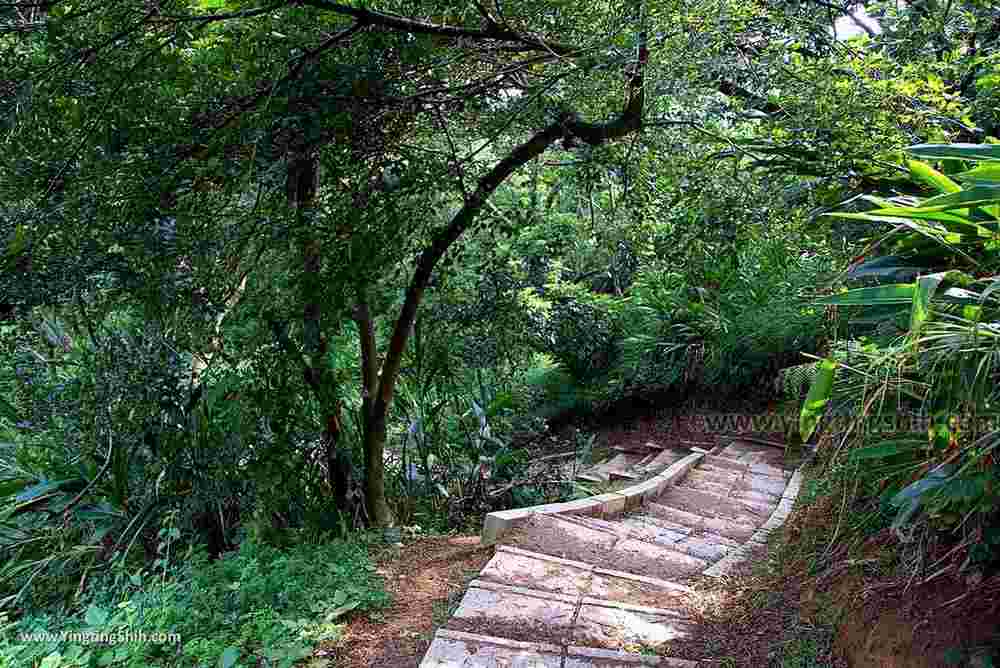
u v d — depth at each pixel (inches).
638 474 275.3
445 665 110.0
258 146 128.8
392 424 243.9
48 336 201.9
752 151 142.1
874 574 108.6
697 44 124.0
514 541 168.7
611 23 125.0
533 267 282.7
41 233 123.3
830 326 111.1
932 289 70.4
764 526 192.5
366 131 145.6
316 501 194.4
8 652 121.8
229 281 151.6
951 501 85.3
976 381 78.5
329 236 147.4
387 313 217.5
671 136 162.4
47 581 177.3
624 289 398.0
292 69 128.5
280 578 137.3
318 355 176.9
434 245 179.9
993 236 82.0
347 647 120.3
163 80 123.6
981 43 162.9
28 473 200.1
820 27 148.4
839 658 102.2
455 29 131.7
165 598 130.3
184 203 129.5
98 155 120.0
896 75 132.0
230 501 180.1
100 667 115.0
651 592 141.6
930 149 81.3
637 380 350.9
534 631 122.2
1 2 112.6
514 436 280.1
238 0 121.6
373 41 131.6
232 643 116.8
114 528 181.8
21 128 117.3
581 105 156.9
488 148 199.5
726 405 330.0
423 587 148.7
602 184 198.8
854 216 90.0
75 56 113.2
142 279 134.4
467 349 233.8
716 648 116.2
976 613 88.0
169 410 166.9
